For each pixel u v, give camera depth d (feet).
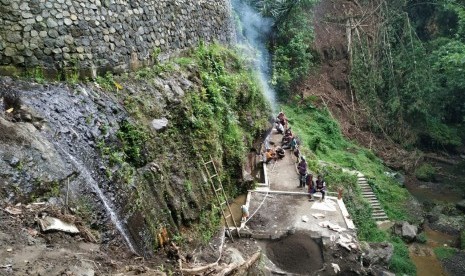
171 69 39.45
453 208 71.72
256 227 43.21
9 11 24.89
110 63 31.53
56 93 25.05
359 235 53.98
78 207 20.43
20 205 18.02
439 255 58.23
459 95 97.04
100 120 26.22
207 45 51.44
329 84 98.94
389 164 86.69
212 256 32.17
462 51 77.51
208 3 53.52
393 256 52.49
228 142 45.98
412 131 95.81
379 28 101.60
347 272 39.73
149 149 30.19
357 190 66.85
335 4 107.96
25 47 25.55
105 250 19.97
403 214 68.03
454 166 91.86
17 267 14.67
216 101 43.62
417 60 96.17
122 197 24.52
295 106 91.66
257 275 34.86
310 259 40.22
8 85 23.21
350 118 95.04
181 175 34.19
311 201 49.98
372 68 98.68
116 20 32.63
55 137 22.15
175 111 36.19
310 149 73.77
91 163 23.50
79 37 28.68
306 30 93.50
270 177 55.83
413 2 108.06
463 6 88.74
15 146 19.52
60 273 14.92
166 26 41.19
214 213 38.86
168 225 29.71
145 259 24.03
